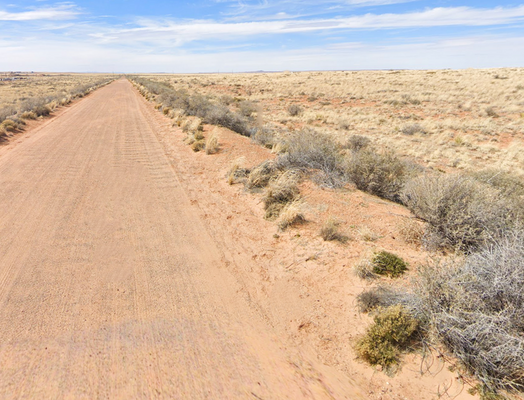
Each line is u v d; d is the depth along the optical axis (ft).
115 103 106.11
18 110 85.30
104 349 12.84
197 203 28.22
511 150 54.80
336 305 15.38
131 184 32.42
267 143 46.06
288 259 19.43
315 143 34.32
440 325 12.14
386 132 70.08
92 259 19.25
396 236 20.54
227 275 18.19
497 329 11.03
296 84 173.17
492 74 156.97
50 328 13.87
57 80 347.97
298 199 26.27
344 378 11.74
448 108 93.66
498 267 12.47
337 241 20.36
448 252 18.39
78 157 41.65
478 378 10.99
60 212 25.49
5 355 12.42
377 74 232.12
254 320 14.78
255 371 12.00
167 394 10.96
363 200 26.17
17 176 33.83
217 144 44.70
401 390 11.01
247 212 26.40
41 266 18.39
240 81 220.02
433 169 45.37
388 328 12.47
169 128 62.39
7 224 23.31
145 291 16.60
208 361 12.41
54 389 11.05
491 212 18.21
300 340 13.62
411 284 15.07
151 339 13.44
